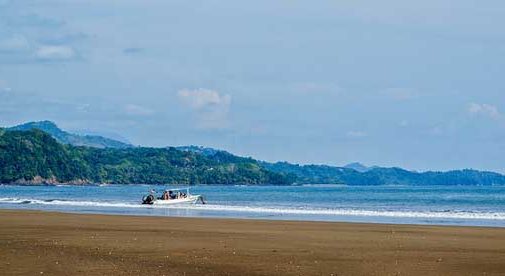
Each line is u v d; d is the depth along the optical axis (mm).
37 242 48062
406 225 69688
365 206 146625
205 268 34750
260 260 38375
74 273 32188
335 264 36938
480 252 43812
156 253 41406
